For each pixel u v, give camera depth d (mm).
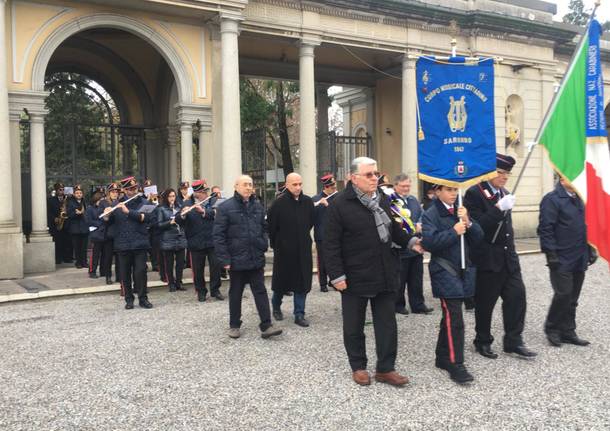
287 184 7395
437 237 4988
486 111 5344
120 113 17094
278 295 7516
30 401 4680
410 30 16656
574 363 5527
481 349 5797
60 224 12883
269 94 25672
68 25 11891
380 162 20406
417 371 5316
